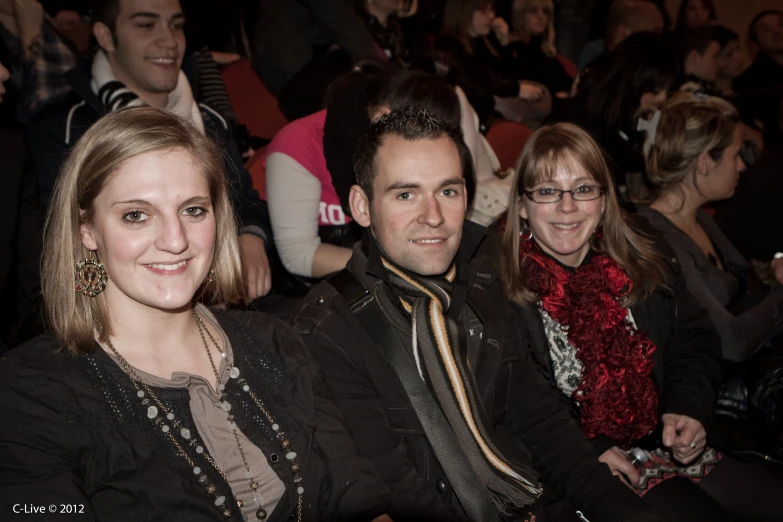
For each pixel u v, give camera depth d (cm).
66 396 121
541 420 180
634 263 208
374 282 164
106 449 120
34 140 233
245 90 363
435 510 155
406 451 161
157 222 124
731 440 211
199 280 130
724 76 513
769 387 220
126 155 122
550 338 200
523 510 170
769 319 247
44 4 345
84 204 125
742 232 316
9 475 115
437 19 486
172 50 246
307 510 135
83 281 126
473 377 165
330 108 232
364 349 161
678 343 217
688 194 254
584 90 331
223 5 412
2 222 198
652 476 202
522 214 204
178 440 125
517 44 504
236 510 125
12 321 203
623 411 194
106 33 239
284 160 243
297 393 141
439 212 156
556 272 199
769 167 308
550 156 195
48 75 272
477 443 160
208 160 133
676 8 709
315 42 353
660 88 312
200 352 139
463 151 166
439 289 162
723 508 192
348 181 230
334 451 142
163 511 120
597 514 165
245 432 132
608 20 532
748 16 705
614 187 208
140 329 131
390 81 231
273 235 251
